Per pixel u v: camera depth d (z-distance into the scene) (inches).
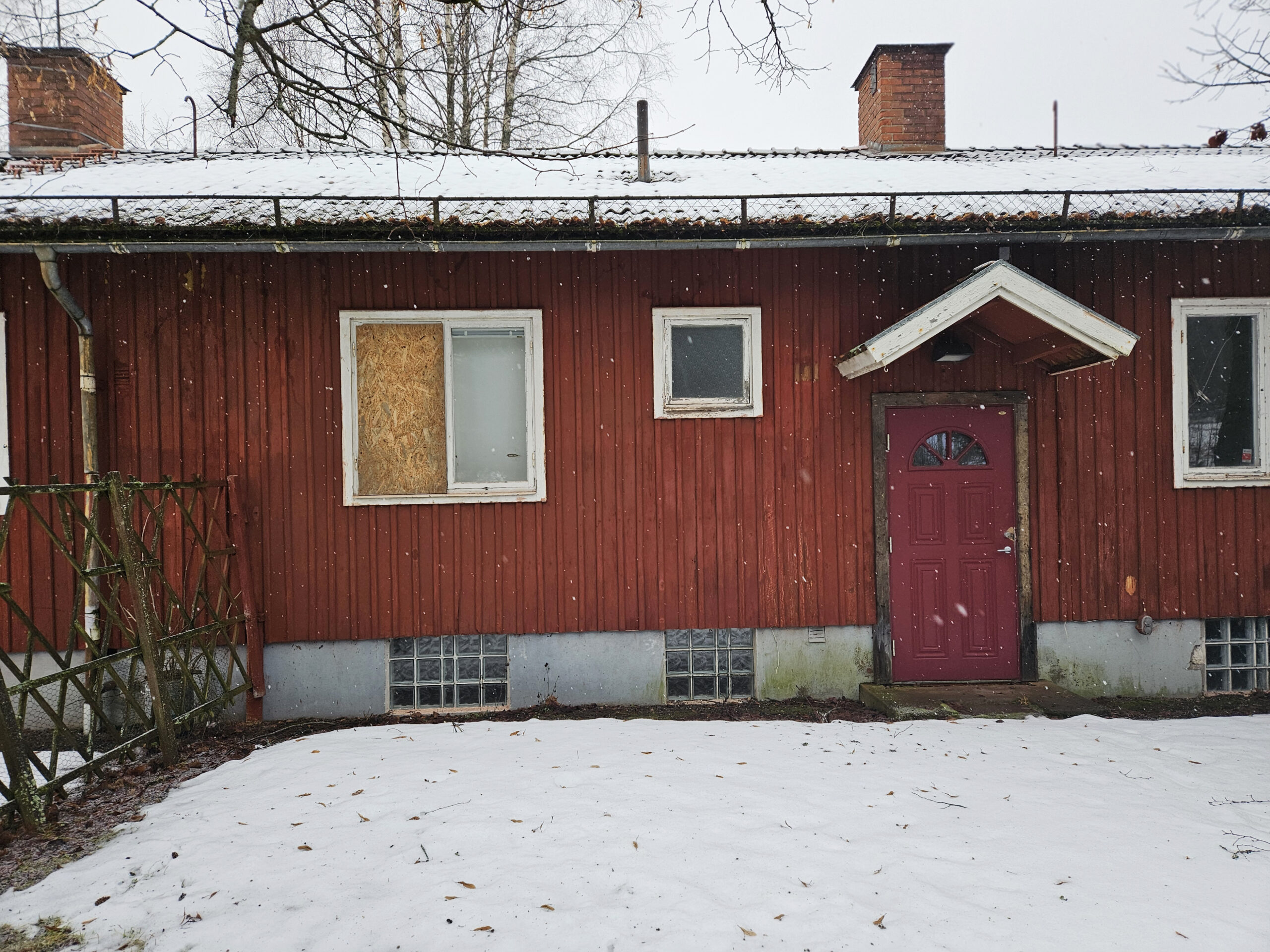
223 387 260.1
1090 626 276.8
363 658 264.8
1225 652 282.7
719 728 230.5
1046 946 121.3
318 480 262.8
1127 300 275.9
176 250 239.6
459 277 266.1
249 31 182.7
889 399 273.4
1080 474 276.5
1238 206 243.9
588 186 270.8
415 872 143.4
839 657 274.1
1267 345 278.2
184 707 245.0
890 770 192.4
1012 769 193.9
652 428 270.2
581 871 141.8
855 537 273.7
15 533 251.0
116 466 256.8
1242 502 278.8
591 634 270.7
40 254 236.1
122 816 175.5
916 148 349.4
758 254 271.6
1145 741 215.9
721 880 139.0
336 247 243.1
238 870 146.3
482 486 269.0
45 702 178.1
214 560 259.0
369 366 266.4
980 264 274.5
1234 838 157.1
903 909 130.7
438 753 207.2
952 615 275.6
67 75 325.7
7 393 253.3
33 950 125.1
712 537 271.4
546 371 267.7
